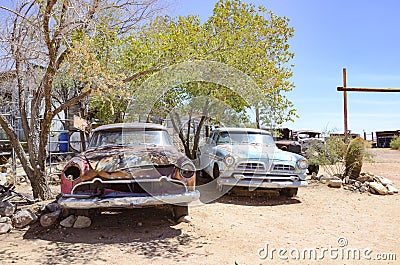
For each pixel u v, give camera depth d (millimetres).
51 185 8984
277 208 6801
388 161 15469
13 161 9164
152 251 4223
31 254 4066
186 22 8281
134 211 6133
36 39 5809
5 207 5414
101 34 6211
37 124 6723
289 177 7531
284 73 10047
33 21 5578
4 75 6469
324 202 7363
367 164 14109
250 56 8891
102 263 3826
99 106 11273
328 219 5957
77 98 6039
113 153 5289
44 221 5117
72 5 5129
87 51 5453
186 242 4582
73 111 14352
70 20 5379
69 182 4883
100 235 4816
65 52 5973
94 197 4824
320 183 9555
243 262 3930
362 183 9125
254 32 9555
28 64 6328
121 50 8125
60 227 5090
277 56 10375
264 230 5242
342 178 9758
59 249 4250
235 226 5395
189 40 7852
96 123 12945
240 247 4438
